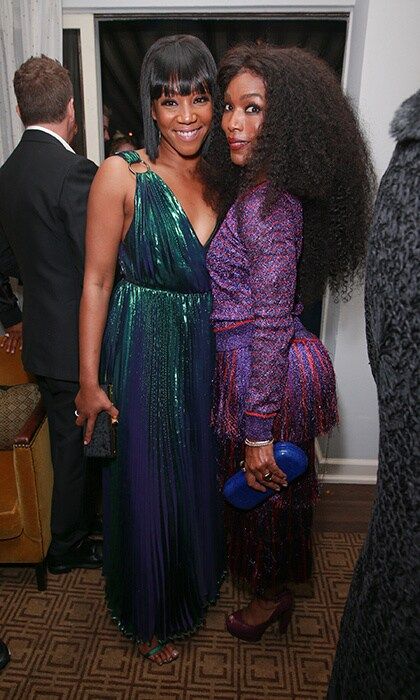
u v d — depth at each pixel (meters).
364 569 0.66
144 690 1.73
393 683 0.60
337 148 1.24
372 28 2.18
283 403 1.40
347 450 2.85
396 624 0.58
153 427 1.56
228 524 1.68
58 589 2.11
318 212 1.37
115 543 1.74
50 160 1.77
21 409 2.16
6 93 2.42
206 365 1.56
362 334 2.60
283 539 1.60
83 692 1.71
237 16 2.47
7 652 1.80
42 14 2.31
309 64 1.23
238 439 1.46
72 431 1.98
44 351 1.90
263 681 1.76
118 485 1.65
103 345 1.56
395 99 2.26
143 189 1.39
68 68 2.57
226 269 1.38
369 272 0.58
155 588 1.72
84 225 1.75
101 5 2.42
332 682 0.77
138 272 1.48
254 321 1.31
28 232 1.83
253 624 1.86
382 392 0.56
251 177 1.28
